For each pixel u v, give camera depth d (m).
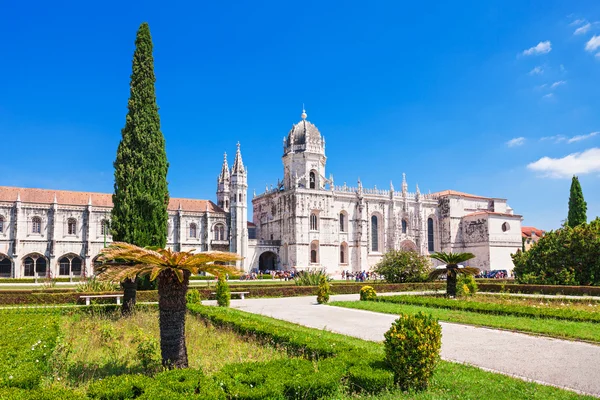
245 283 64.12
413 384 13.23
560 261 50.19
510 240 106.56
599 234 48.25
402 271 59.12
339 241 99.56
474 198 114.88
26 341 16.22
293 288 48.56
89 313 29.27
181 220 91.94
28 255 81.25
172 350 15.09
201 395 10.38
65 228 84.06
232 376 12.32
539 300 37.84
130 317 27.20
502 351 19.11
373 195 104.62
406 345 13.28
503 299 38.53
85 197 88.12
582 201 87.88
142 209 38.34
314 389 11.91
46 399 9.77
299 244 93.75
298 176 96.75
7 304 34.91
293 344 17.55
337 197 100.50
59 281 71.56
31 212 82.19
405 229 108.12
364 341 20.61
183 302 15.44
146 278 39.59
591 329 23.44
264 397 11.05
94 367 15.93
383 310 32.84
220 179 111.88
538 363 17.05
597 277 48.03
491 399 12.28
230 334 21.84
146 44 40.62
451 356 18.20
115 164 39.09
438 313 30.45
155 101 40.47
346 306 36.75
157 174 39.34
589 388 13.94
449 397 12.34
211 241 93.94
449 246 109.69
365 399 12.15
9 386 11.18
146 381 11.36
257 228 112.69
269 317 28.08
